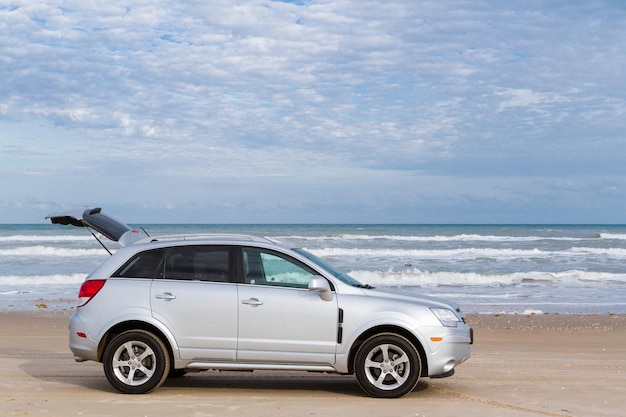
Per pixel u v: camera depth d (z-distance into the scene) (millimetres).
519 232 67562
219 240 7816
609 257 35688
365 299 7539
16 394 7520
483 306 18922
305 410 6793
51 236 47969
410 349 7379
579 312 17750
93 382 8328
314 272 7711
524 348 11969
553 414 6742
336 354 7445
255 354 7492
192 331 7527
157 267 7730
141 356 7562
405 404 7125
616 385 8422
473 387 8203
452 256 35719
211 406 6949
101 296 7633
